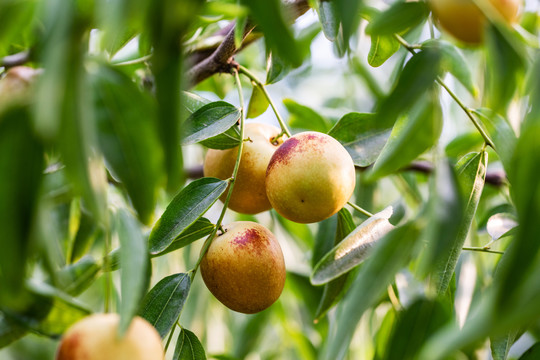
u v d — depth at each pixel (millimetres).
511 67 358
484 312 330
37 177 346
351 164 451
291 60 342
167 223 435
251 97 513
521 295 327
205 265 454
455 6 371
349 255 422
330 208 448
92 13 331
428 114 374
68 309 384
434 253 351
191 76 493
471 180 445
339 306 478
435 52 378
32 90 347
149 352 375
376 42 478
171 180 341
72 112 329
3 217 344
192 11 336
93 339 370
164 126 339
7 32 349
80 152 331
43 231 350
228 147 470
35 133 343
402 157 373
